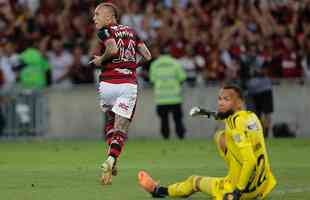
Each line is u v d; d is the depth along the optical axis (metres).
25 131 70.31
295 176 37.56
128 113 34.69
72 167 42.75
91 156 50.31
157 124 70.38
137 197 30.47
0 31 73.94
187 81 70.44
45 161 46.88
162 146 58.94
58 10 76.31
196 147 57.56
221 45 71.88
